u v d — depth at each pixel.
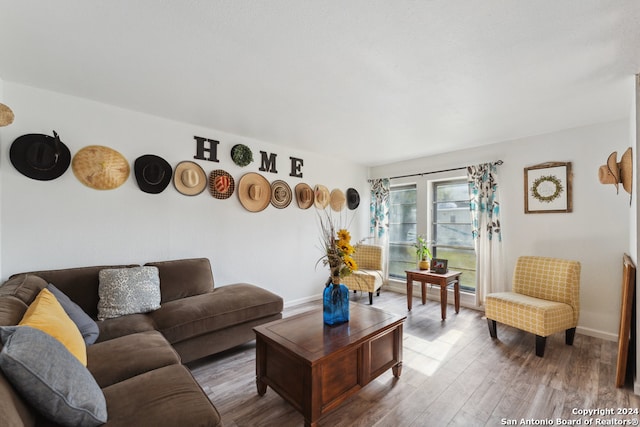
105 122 2.56
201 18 1.45
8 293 1.55
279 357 1.78
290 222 3.99
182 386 1.27
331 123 2.99
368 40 1.62
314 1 1.33
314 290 4.27
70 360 1.08
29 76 2.07
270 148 3.77
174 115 2.82
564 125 2.98
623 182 2.28
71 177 2.40
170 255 2.93
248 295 2.71
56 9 1.37
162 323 2.14
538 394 1.93
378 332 1.92
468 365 2.32
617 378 2.00
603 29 1.50
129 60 1.85
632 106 2.22
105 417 1.03
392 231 5.07
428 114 2.71
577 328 2.97
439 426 1.65
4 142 2.14
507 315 2.68
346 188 4.82
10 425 0.74
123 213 2.65
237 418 1.73
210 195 3.22
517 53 1.73
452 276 3.48
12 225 2.16
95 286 2.27
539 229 3.28
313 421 1.53
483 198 3.68
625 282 2.03
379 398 1.90
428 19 1.44
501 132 3.23
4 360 0.87
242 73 2.01
